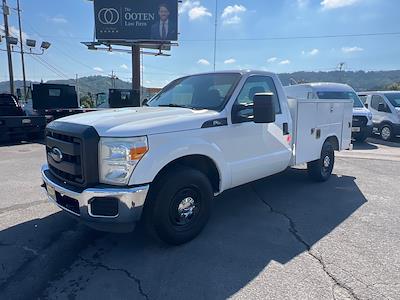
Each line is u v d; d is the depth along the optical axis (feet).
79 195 10.34
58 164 11.53
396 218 14.76
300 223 14.16
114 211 10.27
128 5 79.51
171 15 80.69
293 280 9.81
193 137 11.82
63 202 11.55
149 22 80.33
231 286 9.54
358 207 16.24
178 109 13.12
